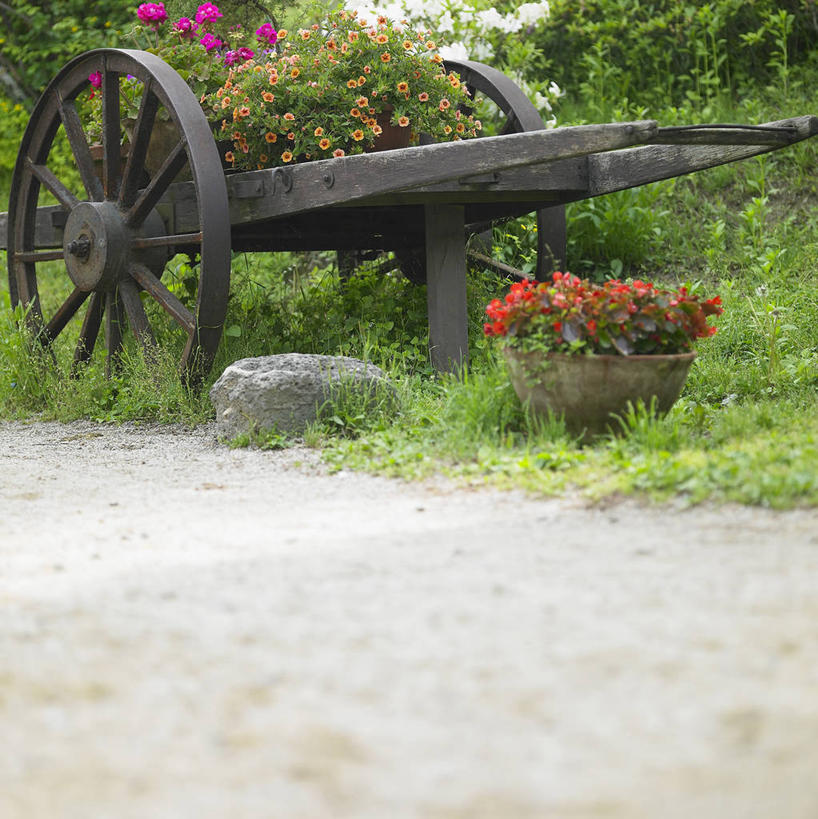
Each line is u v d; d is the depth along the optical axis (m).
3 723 4.65
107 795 4.03
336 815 3.84
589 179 13.77
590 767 4.12
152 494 9.60
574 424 10.38
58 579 6.76
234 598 6.19
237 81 14.21
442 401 12.09
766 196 19.62
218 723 4.59
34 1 29.86
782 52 22.58
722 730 4.35
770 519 7.33
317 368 11.94
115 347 14.77
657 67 22.36
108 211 14.20
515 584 6.25
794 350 14.20
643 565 6.50
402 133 14.41
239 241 16.20
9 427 14.11
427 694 4.78
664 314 10.39
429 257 13.64
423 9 20.59
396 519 8.11
